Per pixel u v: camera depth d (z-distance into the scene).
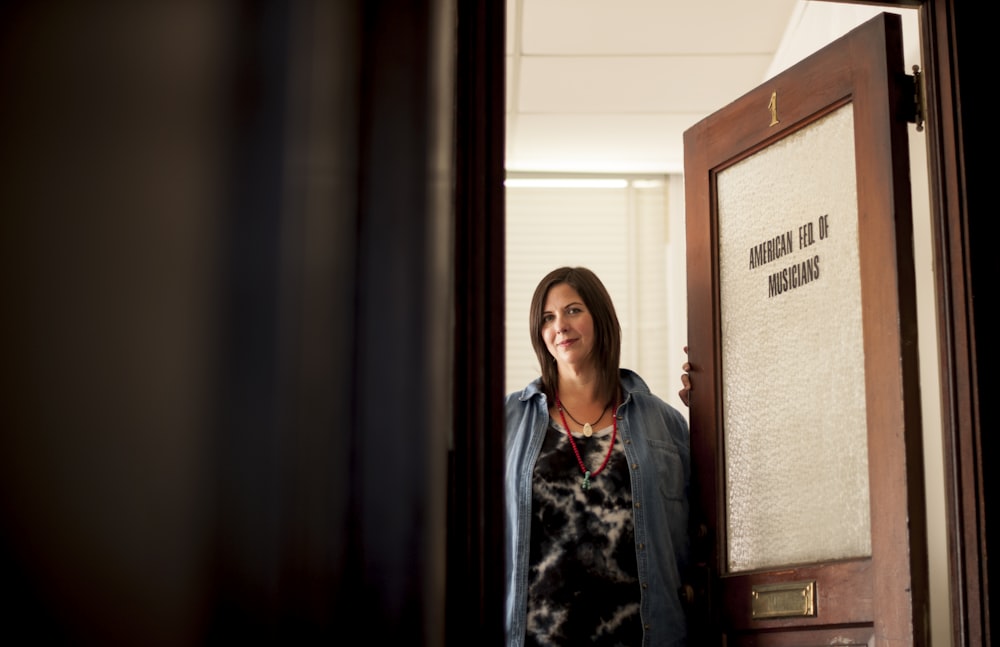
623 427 2.51
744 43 3.69
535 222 5.02
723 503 2.54
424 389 1.61
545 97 4.17
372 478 1.55
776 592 2.33
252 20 1.55
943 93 2.11
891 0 2.16
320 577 1.49
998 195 2.07
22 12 1.45
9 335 1.41
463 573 1.65
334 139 1.58
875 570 2.10
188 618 1.42
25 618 1.37
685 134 2.79
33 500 1.39
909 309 2.11
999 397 2.01
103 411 1.43
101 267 1.45
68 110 1.46
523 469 2.47
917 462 2.06
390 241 1.61
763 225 2.53
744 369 2.55
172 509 1.43
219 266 1.49
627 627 2.35
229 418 1.47
